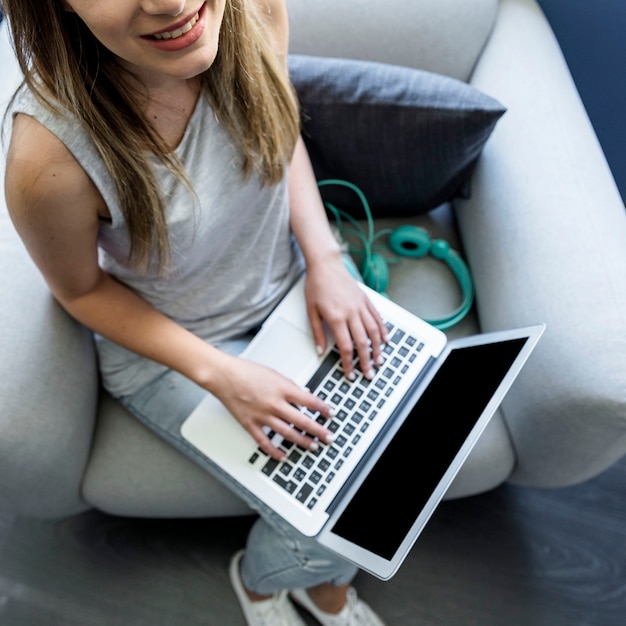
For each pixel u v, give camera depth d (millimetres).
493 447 962
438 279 1093
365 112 961
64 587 1220
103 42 550
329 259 934
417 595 1208
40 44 566
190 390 922
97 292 832
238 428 860
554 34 1220
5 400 792
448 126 944
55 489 896
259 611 1149
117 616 1198
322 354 897
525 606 1198
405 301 1075
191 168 728
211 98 712
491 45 1097
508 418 962
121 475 947
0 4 559
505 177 979
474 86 1086
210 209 755
